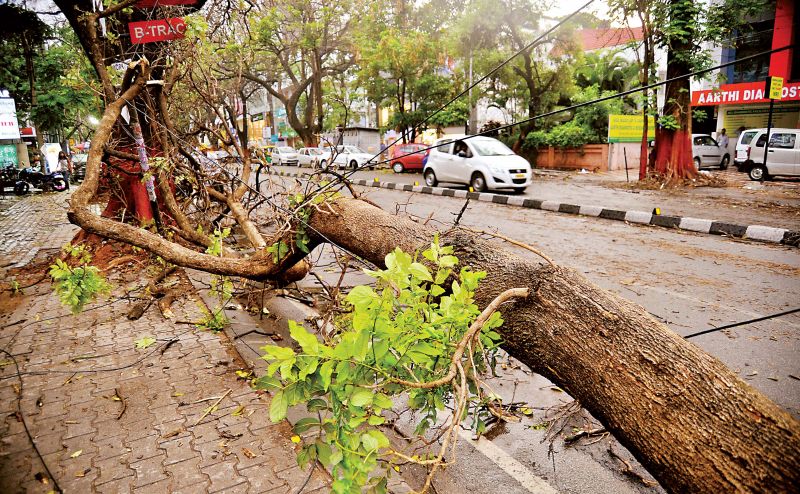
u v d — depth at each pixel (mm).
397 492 2400
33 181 19344
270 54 26688
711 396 1633
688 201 12008
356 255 3285
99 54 5695
